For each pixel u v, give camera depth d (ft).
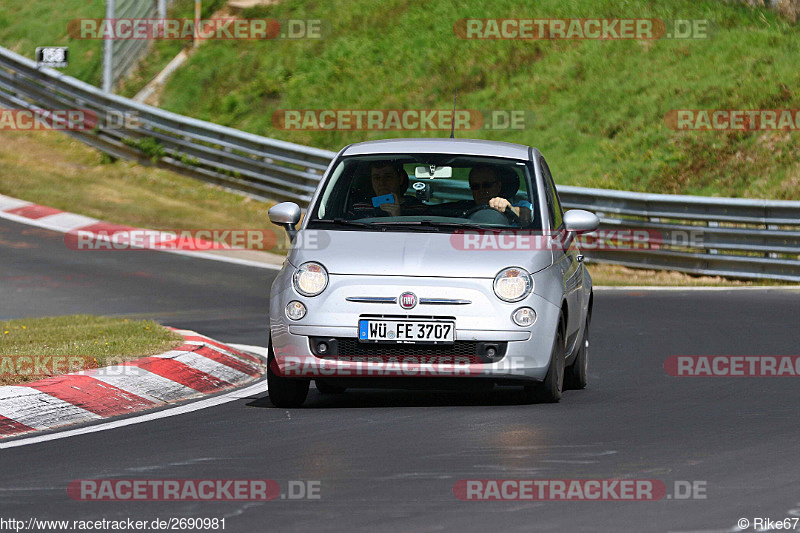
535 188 106.42
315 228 101.96
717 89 295.07
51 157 318.24
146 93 348.59
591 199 244.22
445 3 355.97
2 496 66.85
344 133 318.86
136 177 304.09
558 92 313.53
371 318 94.63
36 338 126.62
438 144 110.11
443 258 96.48
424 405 99.86
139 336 128.36
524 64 327.06
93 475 72.28
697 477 70.28
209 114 336.49
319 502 64.64
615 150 286.46
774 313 170.50
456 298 94.73
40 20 387.34
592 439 82.53
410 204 105.29
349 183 106.42
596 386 112.47
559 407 97.96
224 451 79.66
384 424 89.35
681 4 331.57
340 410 97.25
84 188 288.92
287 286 97.19
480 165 106.93
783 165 264.93
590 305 118.52
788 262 220.43
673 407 97.96
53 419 92.53
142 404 101.14
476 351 94.73
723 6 328.90
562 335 100.78
